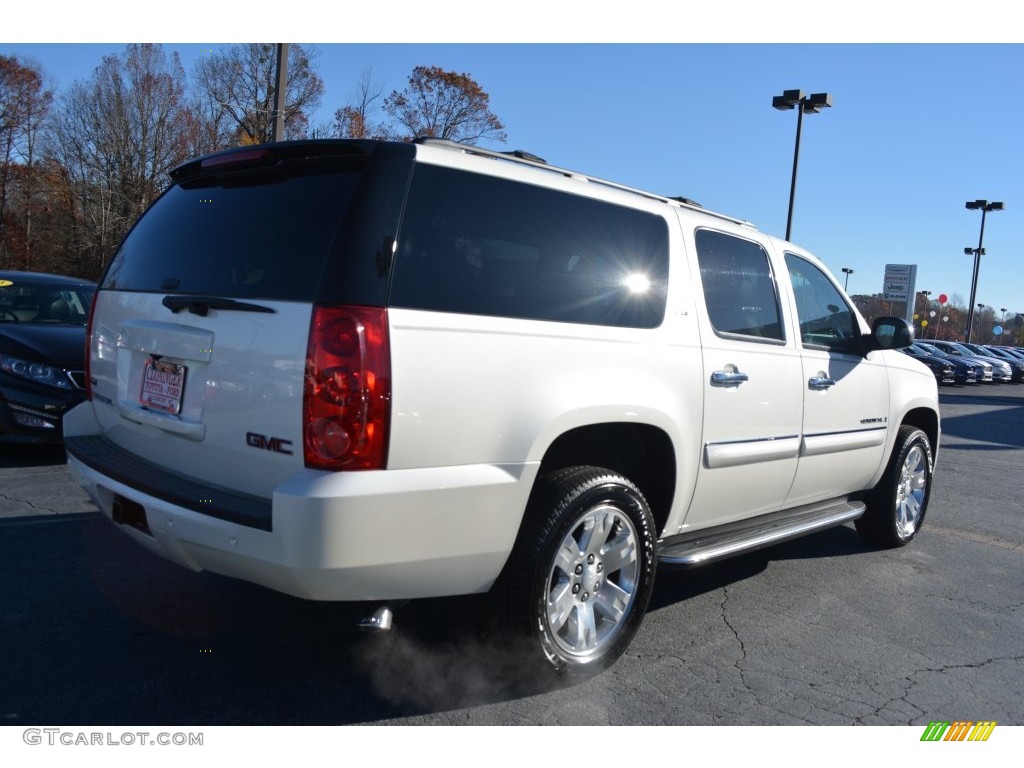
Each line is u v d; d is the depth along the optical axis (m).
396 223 2.75
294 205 2.91
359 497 2.55
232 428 2.83
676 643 3.86
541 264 3.17
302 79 35.66
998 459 11.05
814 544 5.83
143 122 43.47
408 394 2.65
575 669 3.26
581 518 3.18
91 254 44.25
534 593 3.05
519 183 3.19
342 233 2.68
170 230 3.41
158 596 4.01
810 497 4.85
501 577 3.09
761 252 4.42
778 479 4.41
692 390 3.68
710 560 3.81
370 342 2.59
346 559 2.56
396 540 2.66
